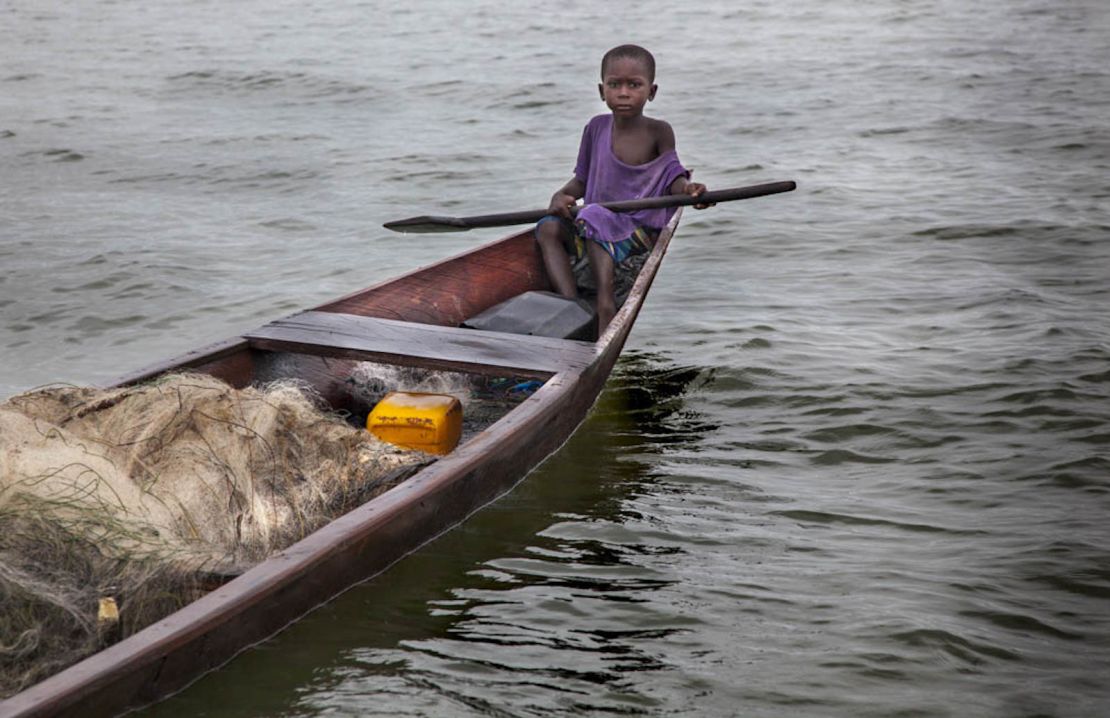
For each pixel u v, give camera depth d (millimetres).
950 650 3588
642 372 6121
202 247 8750
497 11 26438
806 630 3707
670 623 3734
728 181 10992
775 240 8883
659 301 7461
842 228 9133
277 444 4078
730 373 6066
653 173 6574
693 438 5281
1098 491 4668
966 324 6742
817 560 4168
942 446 5148
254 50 20766
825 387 5832
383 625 3619
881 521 4473
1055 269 7848
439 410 4438
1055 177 10609
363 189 10773
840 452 5129
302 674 3332
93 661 2799
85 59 20062
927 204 9758
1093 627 3732
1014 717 3273
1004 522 4438
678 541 4293
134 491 3586
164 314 7168
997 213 9312
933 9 24984
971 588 3957
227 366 4891
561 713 3250
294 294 7602
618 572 4051
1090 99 14523
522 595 3865
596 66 18391
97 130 13734
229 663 3143
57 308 7230
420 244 8961
